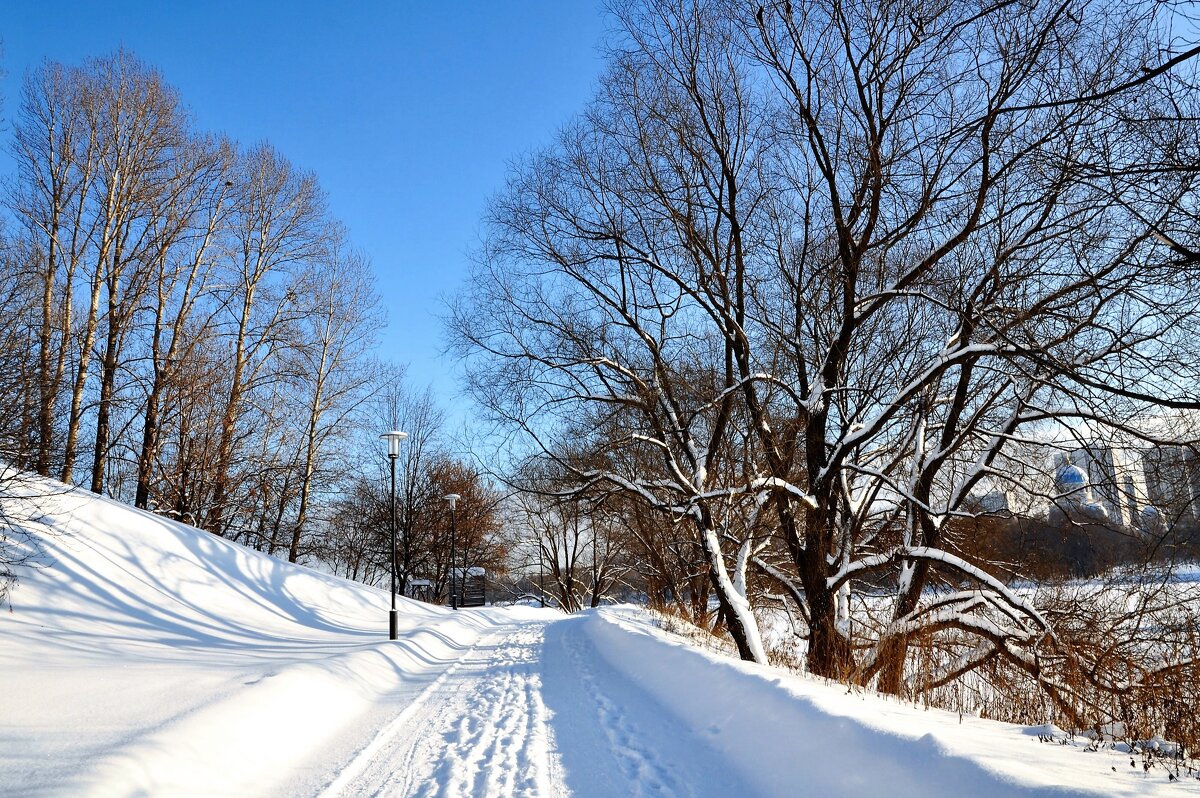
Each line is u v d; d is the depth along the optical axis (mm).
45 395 13688
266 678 9859
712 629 20812
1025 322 11773
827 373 15031
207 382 27828
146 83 25938
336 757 7594
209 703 8180
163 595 17438
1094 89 7605
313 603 24281
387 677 13508
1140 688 8852
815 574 14078
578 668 13836
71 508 17547
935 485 16109
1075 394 10367
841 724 5488
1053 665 11367
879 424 13062
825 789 4969
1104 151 6938
